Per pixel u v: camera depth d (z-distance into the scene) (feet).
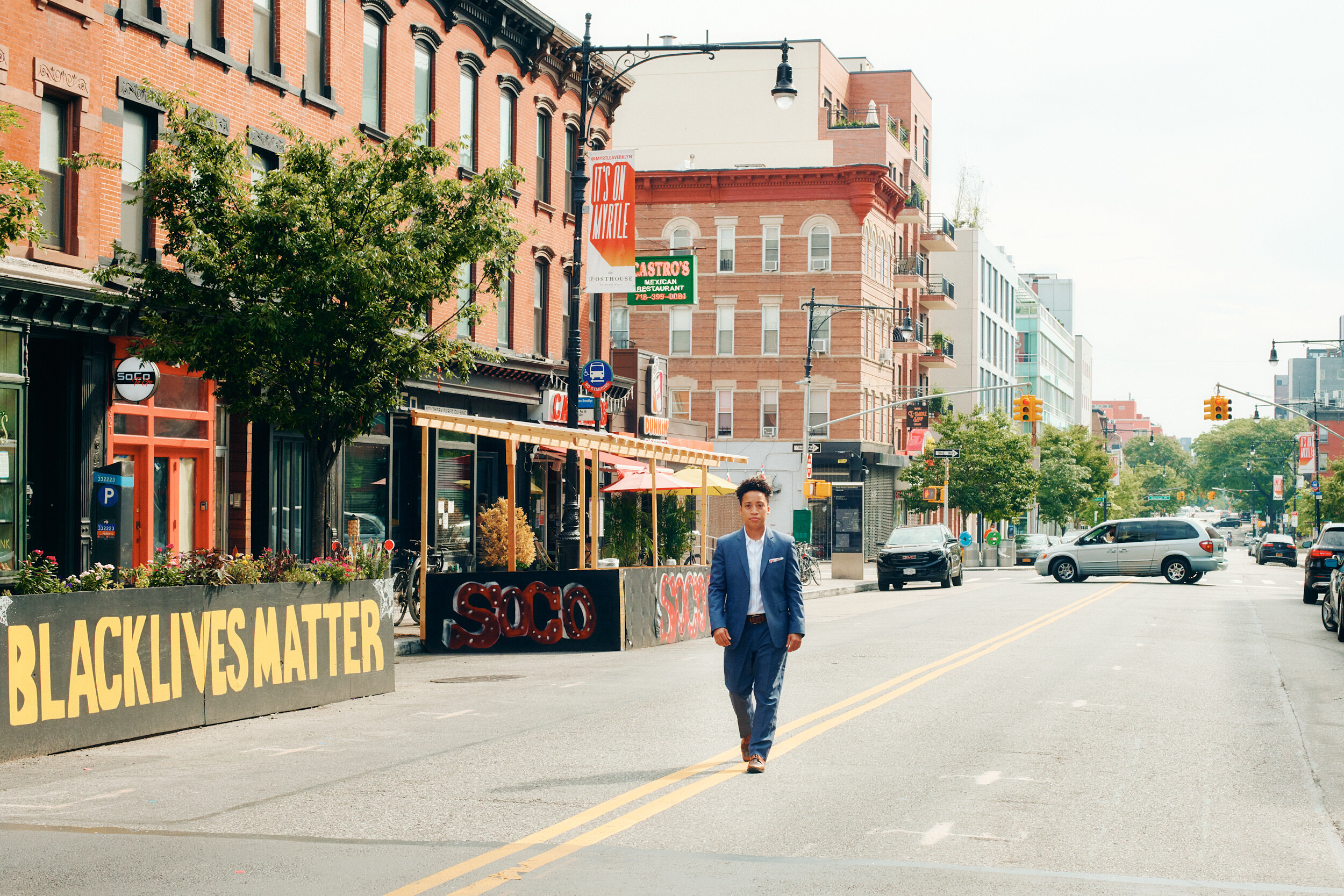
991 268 274.77
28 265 54.34
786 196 181.78
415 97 88.22
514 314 101.14
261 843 22.65
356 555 47.80
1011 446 193.36
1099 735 34.47
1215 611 85.81
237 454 70.33
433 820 24.30
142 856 21.75
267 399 54.65
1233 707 40.32
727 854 21.68
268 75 71.51
